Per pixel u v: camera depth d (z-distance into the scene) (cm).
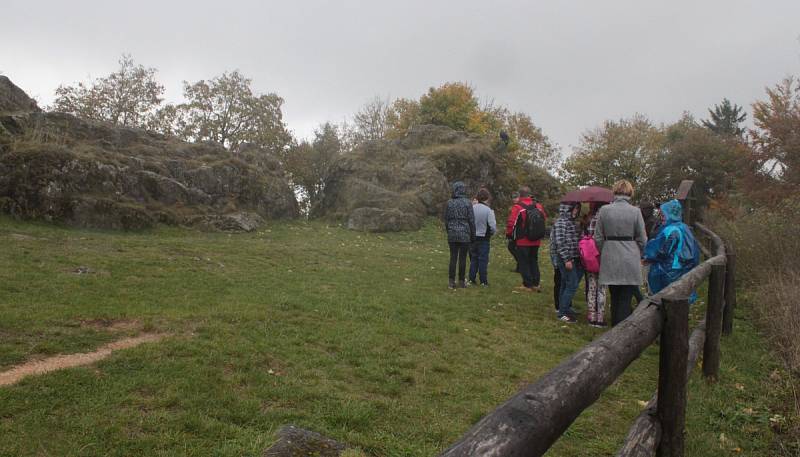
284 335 534
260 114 4322
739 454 344
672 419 276
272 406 365
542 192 2711
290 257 1141
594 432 371
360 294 783
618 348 215
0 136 1373
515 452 124
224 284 792
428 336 583
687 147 4488
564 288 718
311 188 4912
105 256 928
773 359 545
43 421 307
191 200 1666
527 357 545
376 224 1856
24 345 437
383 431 345
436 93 4112
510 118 5072
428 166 2223
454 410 394
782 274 802
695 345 459
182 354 444
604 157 4981
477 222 964
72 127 1666
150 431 310
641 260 634
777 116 1867
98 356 429
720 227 1210
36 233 1104
